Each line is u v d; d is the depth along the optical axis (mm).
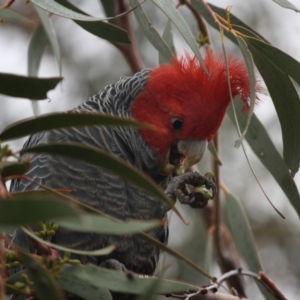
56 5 5902
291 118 7168
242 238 9469
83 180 7621
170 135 8234
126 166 4359
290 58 6879
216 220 10070
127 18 10656
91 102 8727
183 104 8148
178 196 7637
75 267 5145
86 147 4508
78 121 4516
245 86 8164
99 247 7535
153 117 8258
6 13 7887
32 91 4926
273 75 7074
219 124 8273
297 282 13516
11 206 3697
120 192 7746
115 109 8508
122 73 14125
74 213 3676
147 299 4664
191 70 8203
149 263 8195
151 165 8352
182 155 8273
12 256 4641
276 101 7176
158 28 14211
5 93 4926
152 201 7992
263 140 8625
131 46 10766
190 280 12359
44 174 7645
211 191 7750
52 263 4758
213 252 10430
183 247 12602
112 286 5129
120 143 8156
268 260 13641
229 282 9789
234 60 8336
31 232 4707
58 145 4535
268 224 13680
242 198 13562
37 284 4273
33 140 8391
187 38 5934
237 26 7305
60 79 4879
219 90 8102
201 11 8469
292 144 7266
